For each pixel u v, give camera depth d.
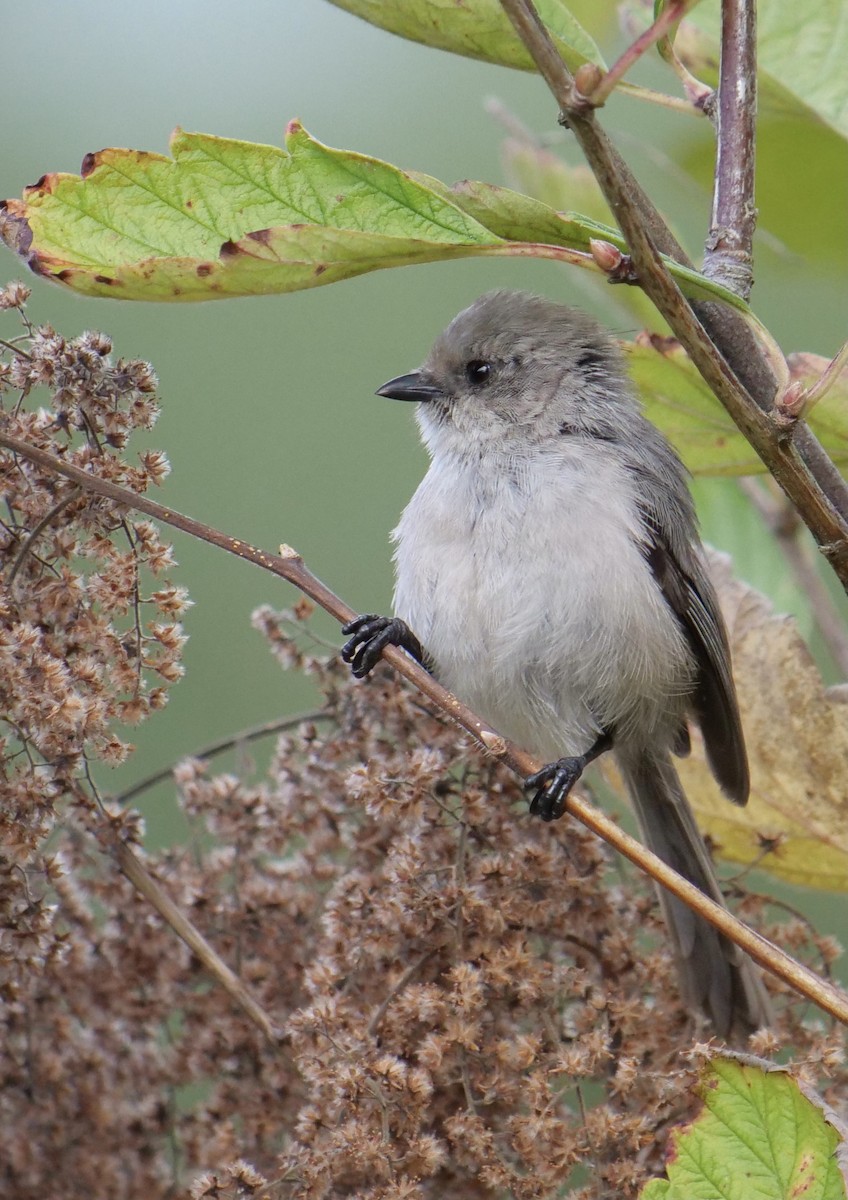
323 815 2.28
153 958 2.28
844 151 2.29
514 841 2.28
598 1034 2.26
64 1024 2.28
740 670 2.28
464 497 2.31
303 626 2.29
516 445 2.31
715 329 2.27
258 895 2.28
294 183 2.24
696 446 2.28
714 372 2.24
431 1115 2.26
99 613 2.26
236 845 2.28
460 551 2.31
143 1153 2.28
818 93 2.28
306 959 2.28
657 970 2.27
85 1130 2.28
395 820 2.27
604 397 2.32
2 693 2.26
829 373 2.24
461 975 2.26
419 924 2.27
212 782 2.28
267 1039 2.27
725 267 2.26
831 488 2.26
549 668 2.31
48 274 2.24
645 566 2.31
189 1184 2.27
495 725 2.31
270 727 2.28
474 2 2.26
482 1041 2.27
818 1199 2.24
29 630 2.26
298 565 2.26
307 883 2.28
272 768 2.28
